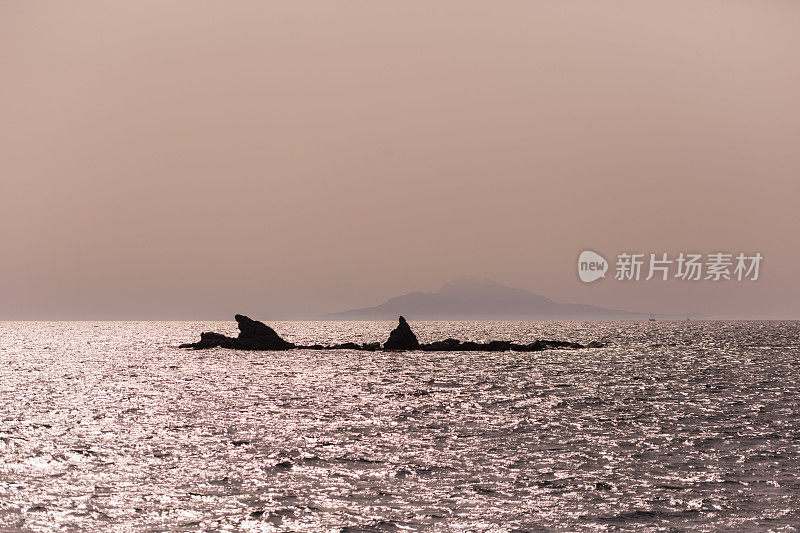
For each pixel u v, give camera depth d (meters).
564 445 53.38
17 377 105.88
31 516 35.88
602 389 89.75
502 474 44.56
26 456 48.72
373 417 67.31
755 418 65.06
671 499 38.91
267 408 73.44
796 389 87.75
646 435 57.16
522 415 68.44
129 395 84.06
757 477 43.31
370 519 35.88
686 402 76.88
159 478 43.50
